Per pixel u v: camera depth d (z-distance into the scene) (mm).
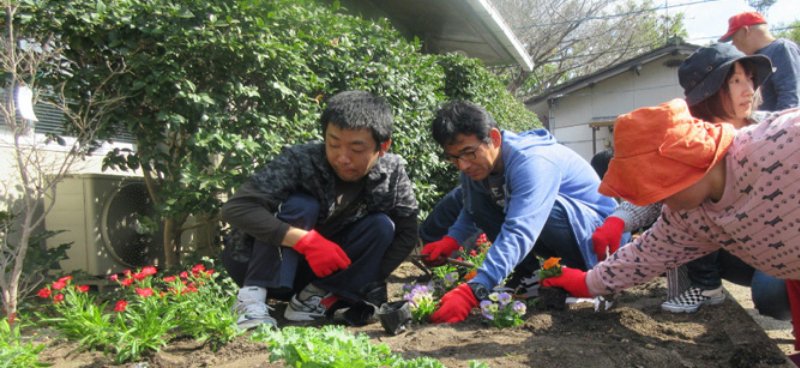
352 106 2273
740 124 2229
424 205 4828
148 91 2811
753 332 2250
